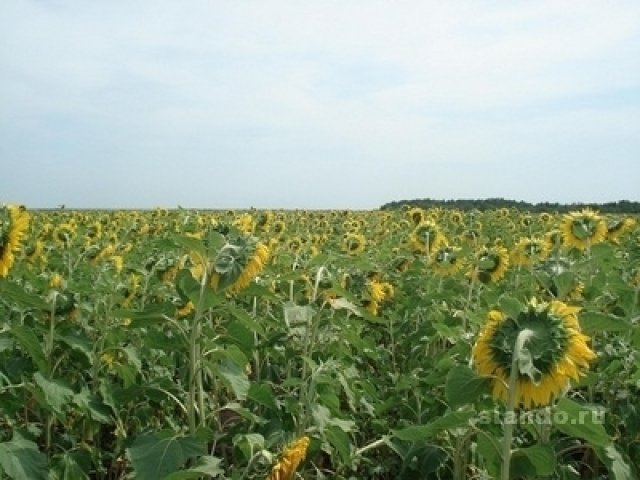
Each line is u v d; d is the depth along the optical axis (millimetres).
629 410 5367
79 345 5848
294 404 5145
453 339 6176
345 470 5914
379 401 6312
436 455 5195
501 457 4059
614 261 9438
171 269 8852
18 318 6617
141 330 7094
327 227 23516
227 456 6246
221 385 6934
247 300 8633
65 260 11422
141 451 3908
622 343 5973
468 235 15938
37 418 6699
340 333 6668
